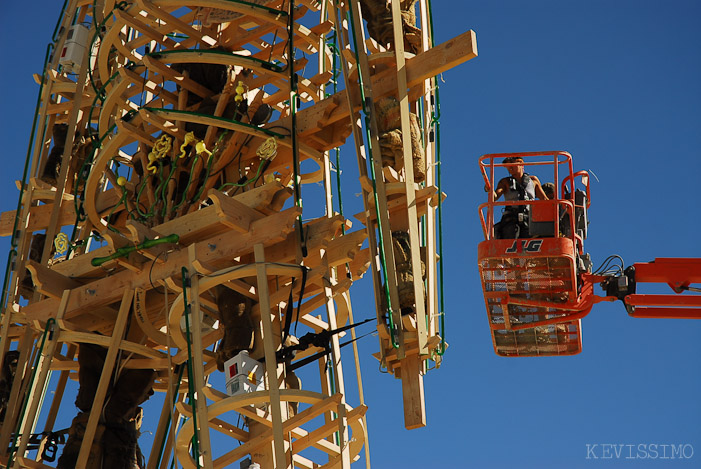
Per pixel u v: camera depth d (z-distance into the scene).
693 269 21.67
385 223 19.69
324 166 23.09
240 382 19.02
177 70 24.00
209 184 22.28
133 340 22.77
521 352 23.45
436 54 20.48
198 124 22.89
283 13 22.31
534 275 21.56
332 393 20.64
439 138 21.23
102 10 27.47
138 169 24.25
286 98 24.25
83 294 21.64
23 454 21.11
